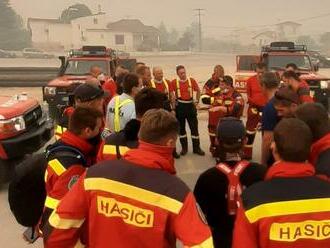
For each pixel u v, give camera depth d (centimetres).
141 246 204
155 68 759
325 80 1178
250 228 203
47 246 218
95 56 1288
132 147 278
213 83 747
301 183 201
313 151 262
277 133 207
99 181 209
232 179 254
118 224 205
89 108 277
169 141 209
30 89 2086
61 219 214
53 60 6800
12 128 596
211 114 732
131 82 461
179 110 779
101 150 285
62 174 258
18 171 287
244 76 1460
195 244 194
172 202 200
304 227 198
